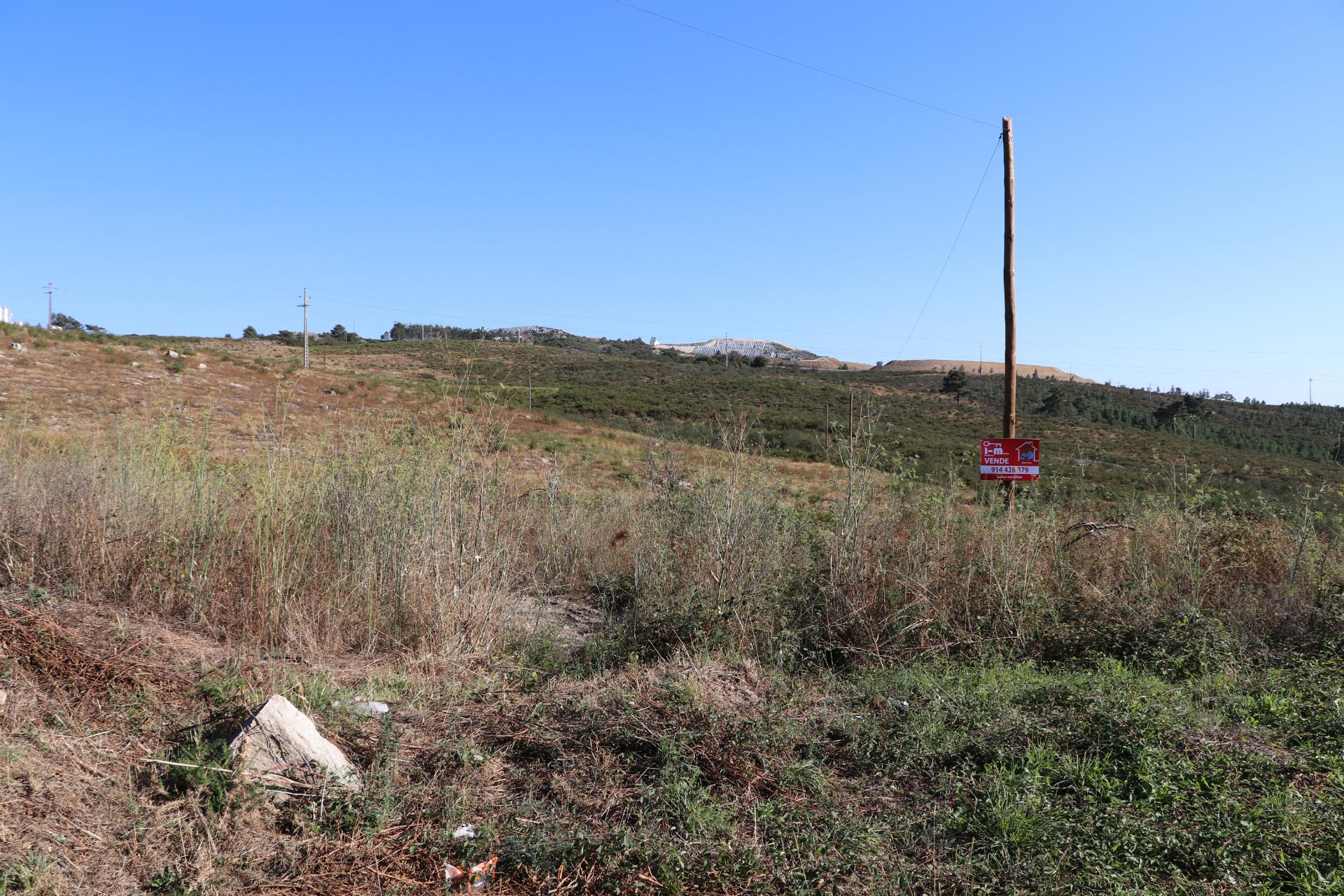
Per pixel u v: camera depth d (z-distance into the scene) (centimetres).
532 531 976
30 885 301
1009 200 1121
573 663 619
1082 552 838
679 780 407
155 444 783
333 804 381
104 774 381
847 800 416
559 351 8456
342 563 653
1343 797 400
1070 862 355
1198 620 681
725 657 616
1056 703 525
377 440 765
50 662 464
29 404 1681
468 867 347
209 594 621
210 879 324
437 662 578
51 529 673
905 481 835
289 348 7200
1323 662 629
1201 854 355
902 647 669
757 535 761
